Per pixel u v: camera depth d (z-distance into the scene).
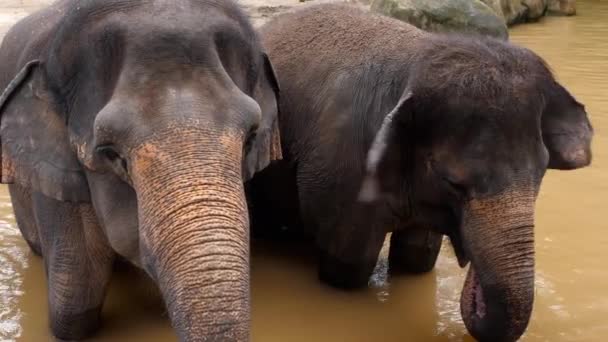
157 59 3.83
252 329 5.53
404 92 5.17
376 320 5.68
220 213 3.46
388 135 5.00
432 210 5.13
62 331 5.24
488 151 4.56
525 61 4.81
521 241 4.46
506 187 4.51
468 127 4.64
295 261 6.62
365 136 5.61
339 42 6.22
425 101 4.86
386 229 5.64
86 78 4.14
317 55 6.29
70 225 4.98
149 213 3.57
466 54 4.91
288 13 7.18
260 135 4.46
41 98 4.37
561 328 5.44
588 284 6.04
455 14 13.50
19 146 4.41
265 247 6.91
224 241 3.40
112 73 3.98
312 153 5.97
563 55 13.90
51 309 5.23
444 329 5.55
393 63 5.59
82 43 4.14
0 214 7.42
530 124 4.57
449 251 6.74
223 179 3.55
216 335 3.30
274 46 6.77
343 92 5.84
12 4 17.09
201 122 3.67
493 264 4.53
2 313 5.70
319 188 5.91
